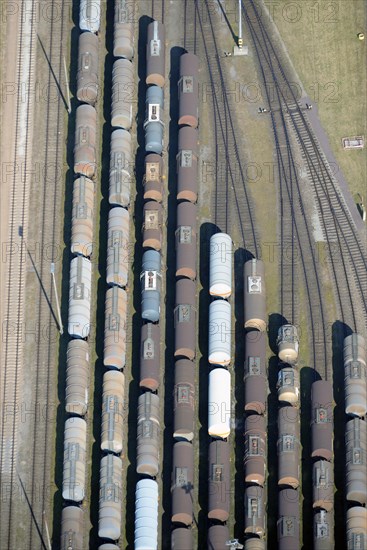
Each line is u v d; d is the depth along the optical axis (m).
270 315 136.12
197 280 137.88
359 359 130.75
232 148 144.00
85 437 129.62
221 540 123.88
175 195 141.88
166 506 128.75
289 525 124.62
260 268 135.12
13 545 127.81
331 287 136.75
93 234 139.88
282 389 129.88
